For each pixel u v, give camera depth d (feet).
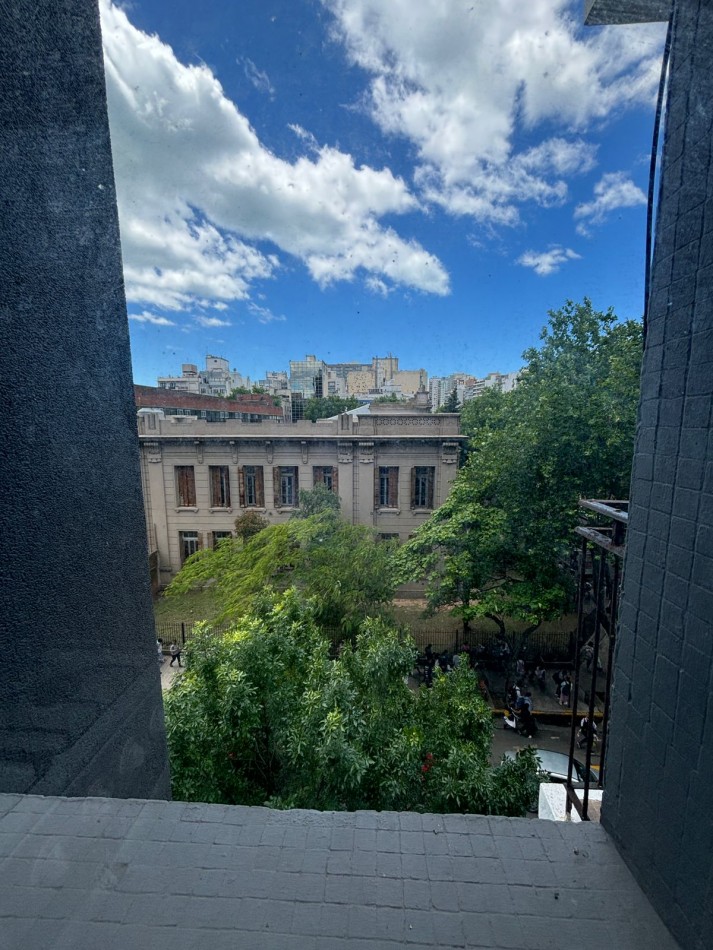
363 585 34.71
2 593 5.12
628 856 4.67
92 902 4.06
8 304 5.14
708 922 3.65
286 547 35.27
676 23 4.45
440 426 49.96
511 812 12.74
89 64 6.61
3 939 3.76
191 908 4.01
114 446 7.33
